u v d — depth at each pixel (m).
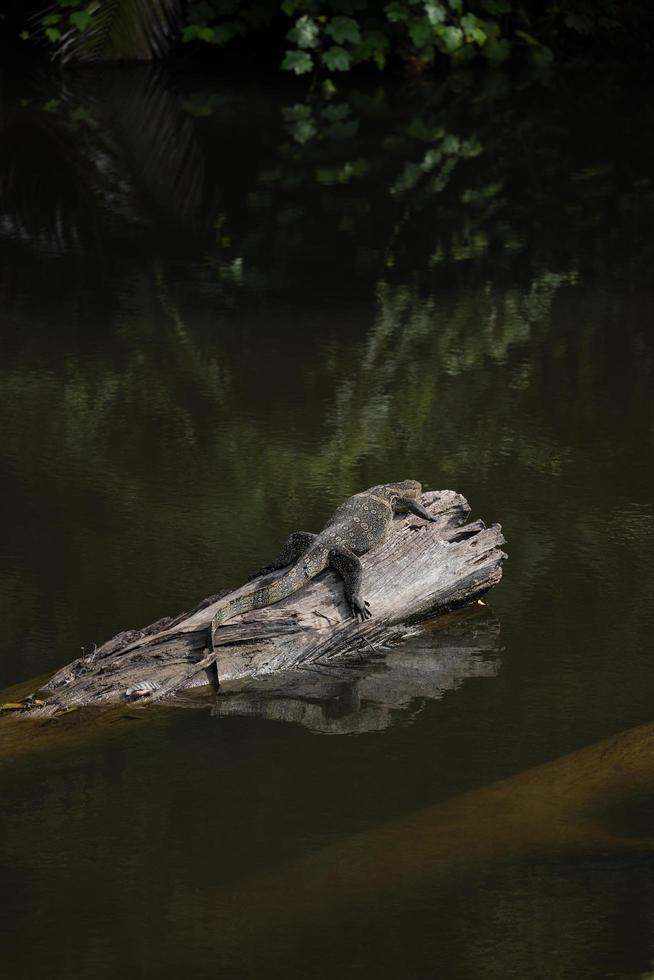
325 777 5.47
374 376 11.09
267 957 4.35
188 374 11.15
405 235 15.34
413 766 5.56
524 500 8.54
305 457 9.35
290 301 13.16
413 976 4.26
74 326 12.45
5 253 14.88
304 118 21.12
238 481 8.91
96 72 24.47
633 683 6.31
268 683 6.43
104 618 6.94
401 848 4.92
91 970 4.27
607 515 8.30
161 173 17.97
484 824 5.06
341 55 22.66
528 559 7.73
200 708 6.16
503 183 17.55
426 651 6.77
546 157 18.89
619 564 7.64
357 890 4.67
